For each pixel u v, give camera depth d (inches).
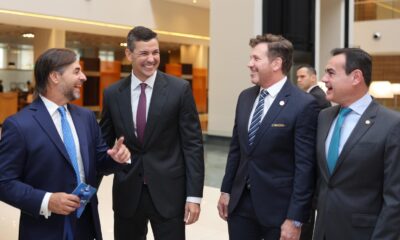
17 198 79.7
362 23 662.5
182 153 108.3
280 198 99.3
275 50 99.1
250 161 102.0
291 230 94.4
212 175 292.7
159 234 106.5
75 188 84.9
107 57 933.8
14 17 480.1
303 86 221.6
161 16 573.3
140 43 99.3
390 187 79.5
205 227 186.1
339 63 85.8
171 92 104.6
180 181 106.7
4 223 185.6
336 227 84.7
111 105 107.0
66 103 88.7
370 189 82.7
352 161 83.1
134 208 104.4
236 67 438.0
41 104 86.2
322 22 525.3
